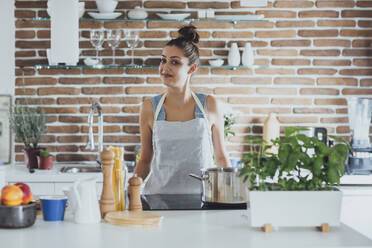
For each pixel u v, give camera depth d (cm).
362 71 462
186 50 282
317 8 458
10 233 184
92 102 454
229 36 455
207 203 235
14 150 449
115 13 430
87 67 436
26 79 449
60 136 452
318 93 462
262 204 189
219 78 457
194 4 452
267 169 192
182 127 292
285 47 459
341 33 460
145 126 301
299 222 189
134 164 433
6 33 446
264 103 460
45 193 392
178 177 295
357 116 434
